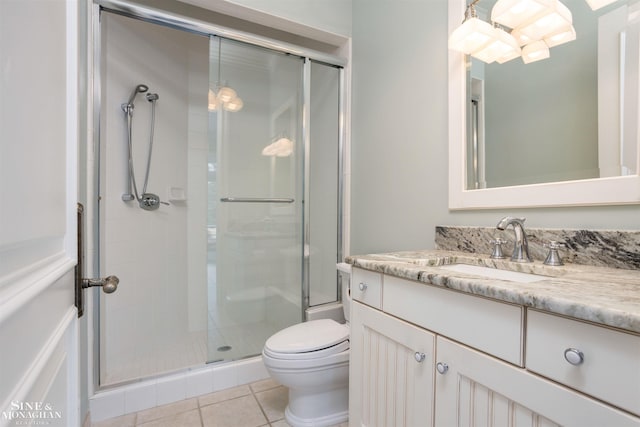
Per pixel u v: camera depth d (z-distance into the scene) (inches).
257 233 86.7
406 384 37.5
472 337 30.0
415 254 51.2
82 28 55.0
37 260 17.4
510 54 49.1
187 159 96.0
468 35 48.2
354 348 47.0
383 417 41.2
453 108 56.3
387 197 72.6
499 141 50.3
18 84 14.6
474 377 29.5
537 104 45.9
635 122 36.3
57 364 20.4
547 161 44.7
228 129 81.7
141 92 85.3
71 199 24.0
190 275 95.8
